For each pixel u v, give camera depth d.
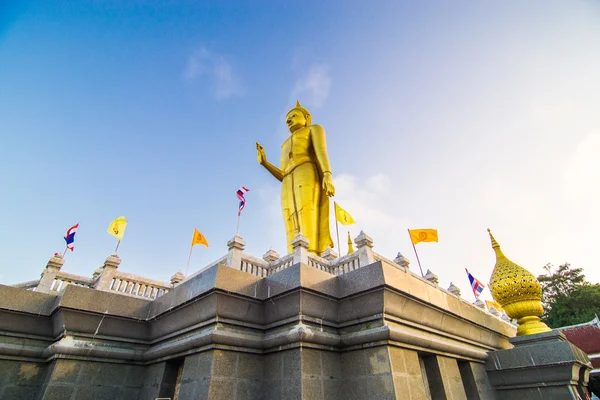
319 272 12.24
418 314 12.37
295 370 10.36
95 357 13.00
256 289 12.36
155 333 14.02
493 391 14.87
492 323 17.44
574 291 55.91
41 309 13.97
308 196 26.53
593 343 24.92
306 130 29.11
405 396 9.97
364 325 11.38
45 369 13.17
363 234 15.01
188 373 11.18
